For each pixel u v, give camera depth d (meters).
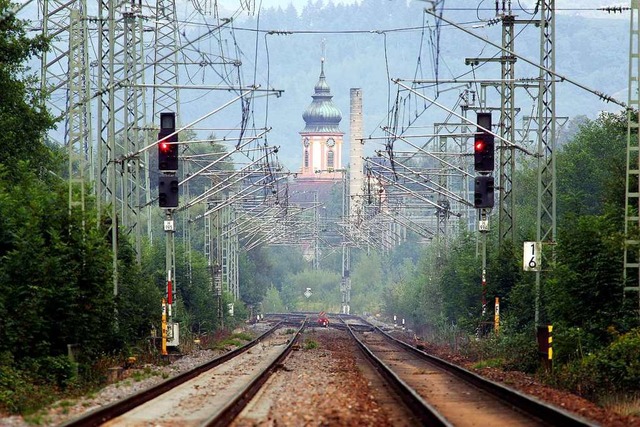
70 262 111.81
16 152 156.00
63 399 88.06
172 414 73.88
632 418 70.31
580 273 115.12
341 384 98.00
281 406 77.38
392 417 71.25
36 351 102.81
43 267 106.00
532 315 147.00
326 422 66.69
